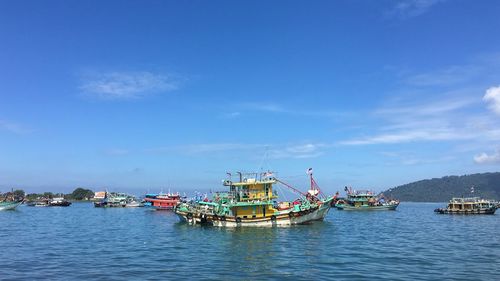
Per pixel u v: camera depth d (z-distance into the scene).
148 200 196.88
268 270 40.00
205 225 89.81
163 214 154.75
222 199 89.00
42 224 101.44
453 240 66.50
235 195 86.00
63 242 63.12
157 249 54.91
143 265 42.81
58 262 44.62
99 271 39.53
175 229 84.75
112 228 89.75
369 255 49.53
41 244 60.41
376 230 85.06
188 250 53.88
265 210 86.25
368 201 191.00
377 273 38.50
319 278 36.41
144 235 73.94
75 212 171.50
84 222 109.62
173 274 38.09
